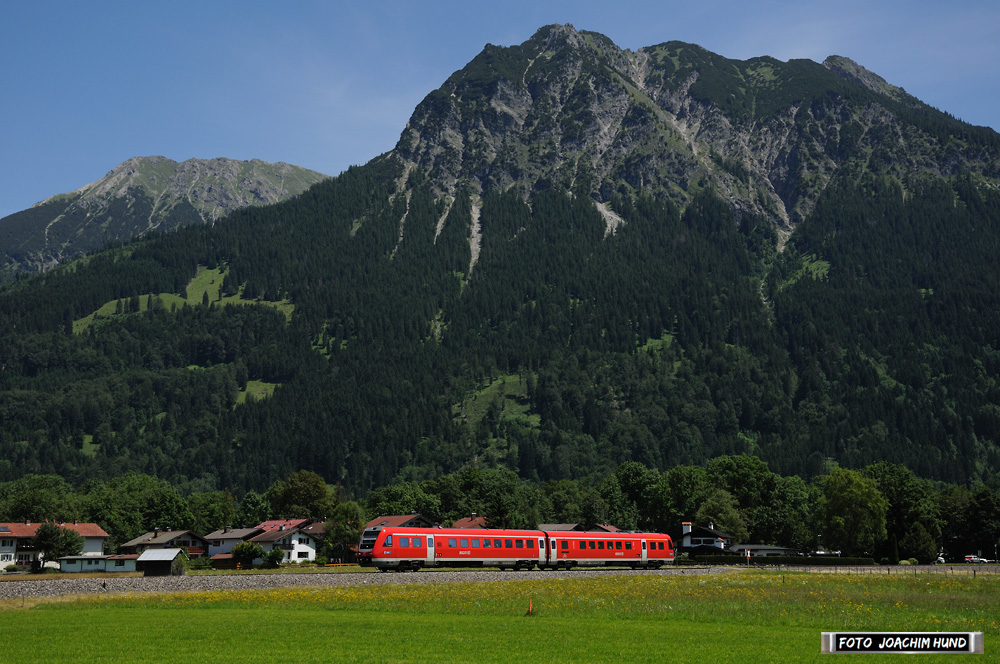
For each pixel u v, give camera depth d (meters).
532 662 41.75
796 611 63.47
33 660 41.75
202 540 175.38
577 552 115.69
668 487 191.88
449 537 104.56
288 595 70.50
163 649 44.72
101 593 72.56
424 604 64.75
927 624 57.41
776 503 190.50
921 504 166.62
